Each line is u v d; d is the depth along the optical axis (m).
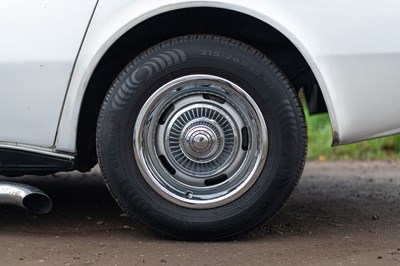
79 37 3.34
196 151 3.41
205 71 3.38
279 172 3.39
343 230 3.73
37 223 3.84
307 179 5.44
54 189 4.71
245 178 3.41
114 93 3.40
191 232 3.43
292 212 4.14
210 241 3.49
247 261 3.22
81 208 4.16
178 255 3.29
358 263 3.22
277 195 3.40
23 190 3.42
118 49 3.48
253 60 3.38
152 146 3.41
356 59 3.31
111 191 3.43
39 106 3.37
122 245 3.44
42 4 3.34
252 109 3.39
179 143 3.42
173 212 3.41
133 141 3.40
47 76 3.35
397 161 6.66
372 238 3.59
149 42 3.55
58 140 3.39
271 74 3.38
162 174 3.43
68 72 3.35
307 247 3.43
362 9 3.30
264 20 3.31
